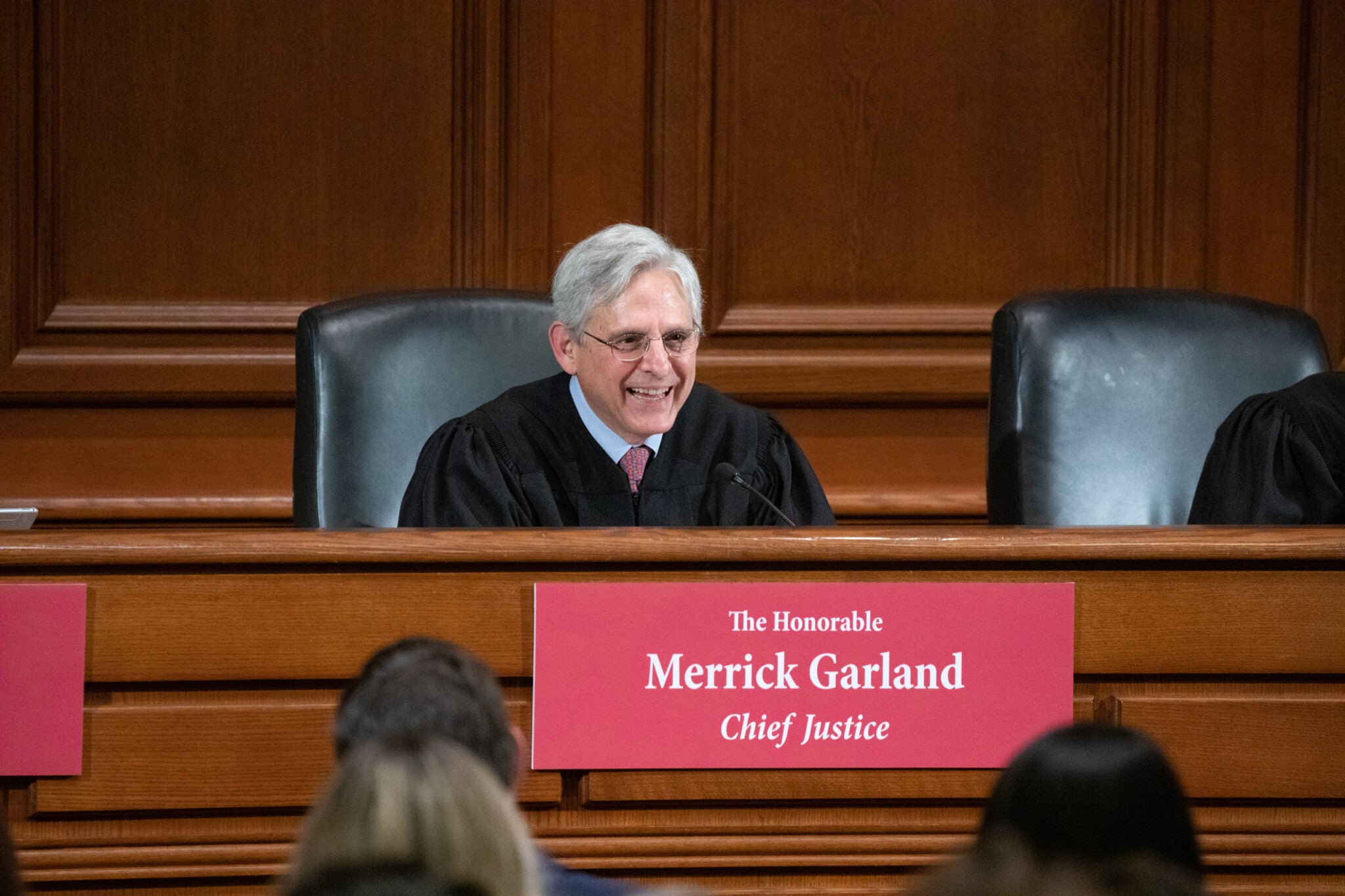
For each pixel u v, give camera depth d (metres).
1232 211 15.04
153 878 6.75
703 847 6.90
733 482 9.29
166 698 6.77
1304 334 11.12
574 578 6.80
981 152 14.86
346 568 6.74
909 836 6.97
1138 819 4.32
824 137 14.73
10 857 4.48
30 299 14.23
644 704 6.74
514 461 9.34
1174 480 10.62
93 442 14.37
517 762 4.60
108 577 6.67
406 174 14.48
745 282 14.77
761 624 6.78
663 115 14.57
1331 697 7.09
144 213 14.31
